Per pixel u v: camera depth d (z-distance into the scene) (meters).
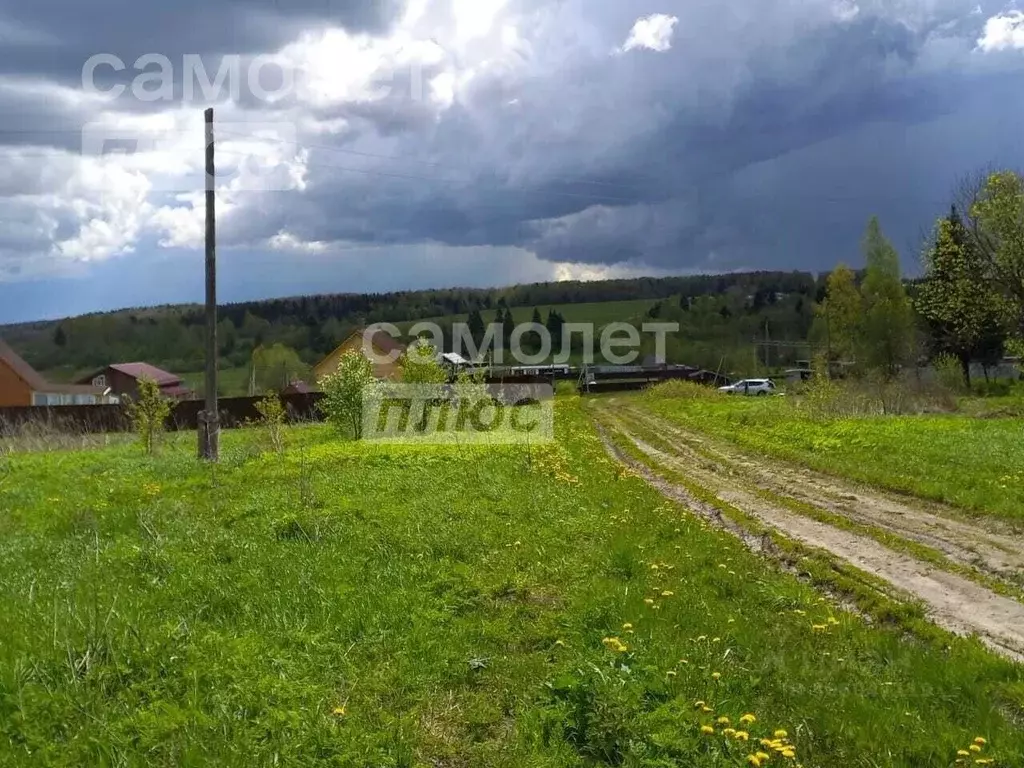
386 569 8.86
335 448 19.98
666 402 46.97
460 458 18.03
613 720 5.20
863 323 56.06
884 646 7.12
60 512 12.82
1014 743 5.31
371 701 5.75
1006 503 12.79
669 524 11.95
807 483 16.77
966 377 52.72
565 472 17.28
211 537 10.30
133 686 5.53
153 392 22.59
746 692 6.05
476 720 5.62
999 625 7.89
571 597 8.14
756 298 96.12
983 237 34.69
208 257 19.83
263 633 6.82
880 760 5.23
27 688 5.34
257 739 5.04
